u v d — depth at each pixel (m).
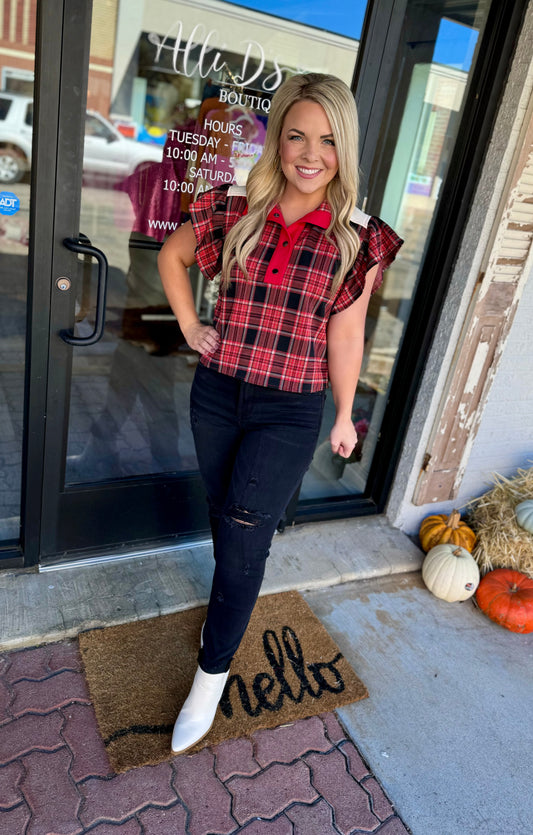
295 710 2.11
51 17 1.77
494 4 2.39
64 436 2.31
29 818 1.65
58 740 1.87
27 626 2.19
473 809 1.91
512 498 3.14
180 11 2.03
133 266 2.34
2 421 2.68
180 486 2.63
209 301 2.60
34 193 1.94
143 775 1.81
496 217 2.56
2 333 2.57
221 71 2.17
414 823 1.83
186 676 2.15
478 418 2.96
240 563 1.76
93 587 2.42
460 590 2.70
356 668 2.34
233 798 1.80
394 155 2.57
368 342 2.93
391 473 3.12
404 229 2.74
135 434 2.63
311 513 3.04
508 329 2.81
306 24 2.21
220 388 1.75
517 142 2.46
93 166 2.11
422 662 2.43
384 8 2.25
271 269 1.61
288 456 1.73
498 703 2.31
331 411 3.04
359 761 1.99
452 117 2.58
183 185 2.28
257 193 1.63
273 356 1.66
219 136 2.27
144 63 2.05
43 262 2.04
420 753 2.06
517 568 2.89
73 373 2.43
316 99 1.49
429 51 2.42
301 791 1.85
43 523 2.41
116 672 2.11
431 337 2.84
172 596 2.44
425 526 3.07
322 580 2.71
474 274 2.66
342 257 1.61
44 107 1.86
